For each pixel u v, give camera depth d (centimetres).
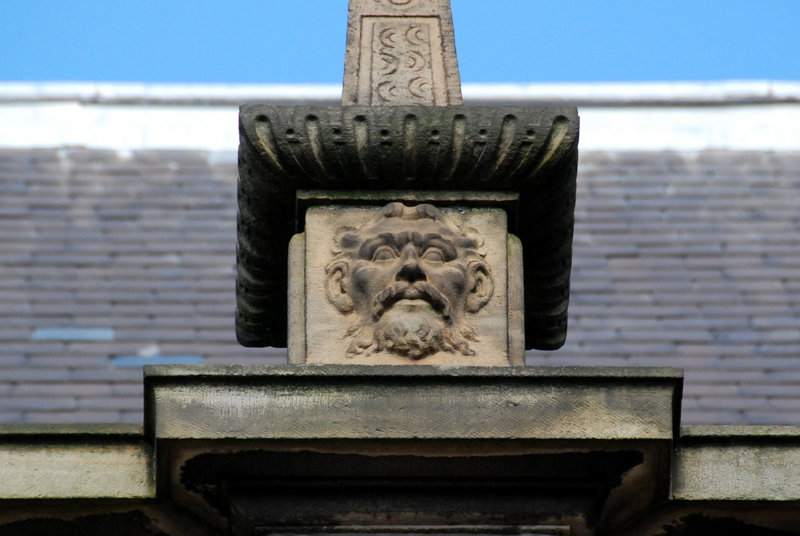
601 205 3369
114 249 3172
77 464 1427
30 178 3409
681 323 2958
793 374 2802
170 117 3622
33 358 2805
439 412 1397
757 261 3177
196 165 3497
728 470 1435
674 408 1417
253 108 1612
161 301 3002
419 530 1423
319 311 1557
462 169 1605
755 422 2684
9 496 1412
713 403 2730
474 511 1429
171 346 2873
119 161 3488
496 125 1599
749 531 1466
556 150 1600
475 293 1572
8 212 3284
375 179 1609
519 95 3847
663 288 3067
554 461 1417
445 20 1870
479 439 1392
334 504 1426
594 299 3036
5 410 2673
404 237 1577
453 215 1612
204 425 1389
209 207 3350
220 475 1423
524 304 1686
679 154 3538
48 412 2680
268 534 1417
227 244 3216
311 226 1602
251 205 1642
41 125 3562
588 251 3206
